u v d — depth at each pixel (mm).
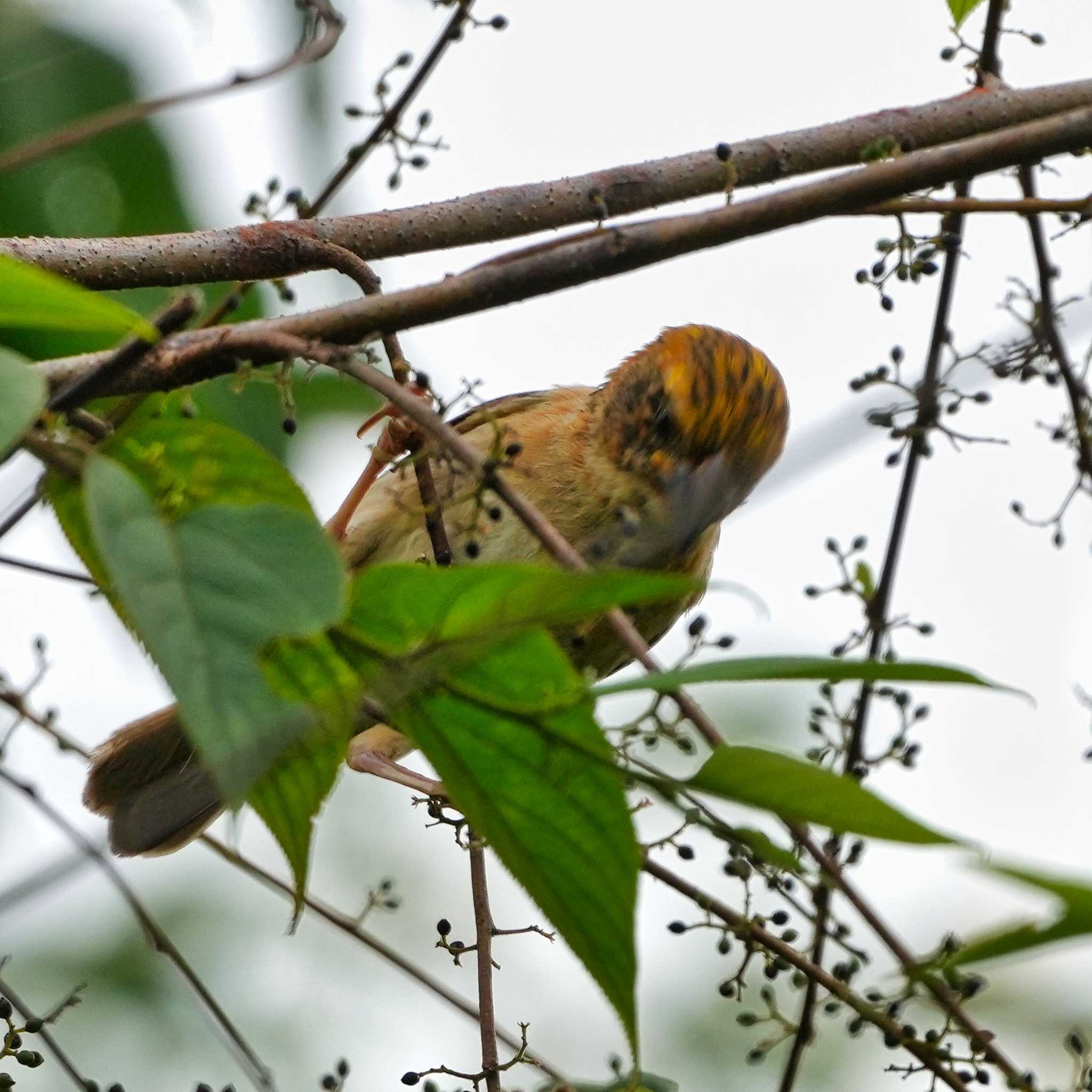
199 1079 10188
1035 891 2939
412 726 4035
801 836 4355
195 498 3752
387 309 4672
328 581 3137
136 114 4816
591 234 4934
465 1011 6656
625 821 4035
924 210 5602
